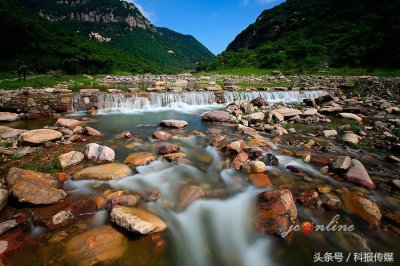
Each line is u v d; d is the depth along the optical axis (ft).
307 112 45.55
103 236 13.79
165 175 21.79
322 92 70.54
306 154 26.86
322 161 25.02
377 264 13.25
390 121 40.78
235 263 13.61
